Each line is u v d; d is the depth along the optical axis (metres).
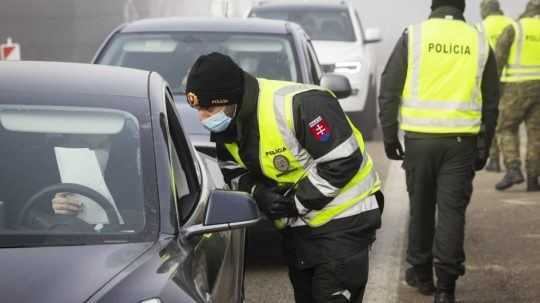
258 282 15.10
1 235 7.66
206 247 8.41
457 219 13.70
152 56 18.22
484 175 26.61
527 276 15.61
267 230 15.09
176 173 8.68
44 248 7.47
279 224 10.10
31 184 8.20
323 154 9.55
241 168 10.19
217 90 9.33
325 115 9.55
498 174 26.78
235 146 9.84
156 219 7.95
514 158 23.83
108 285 6.86
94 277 6.97
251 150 9.74
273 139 9.61
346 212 9.92
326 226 9.93
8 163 8.34
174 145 9.04
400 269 16.09
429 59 13.70
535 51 23.61
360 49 34.00
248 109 9.57
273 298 14.25
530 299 14.35
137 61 18.08
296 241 10.09
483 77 13.77
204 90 9.33
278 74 18.09
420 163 13.85
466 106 13.65
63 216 7.96
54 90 9.00
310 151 9.60
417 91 13.75
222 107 9.41
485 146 13.95
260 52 18.45
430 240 14.48
